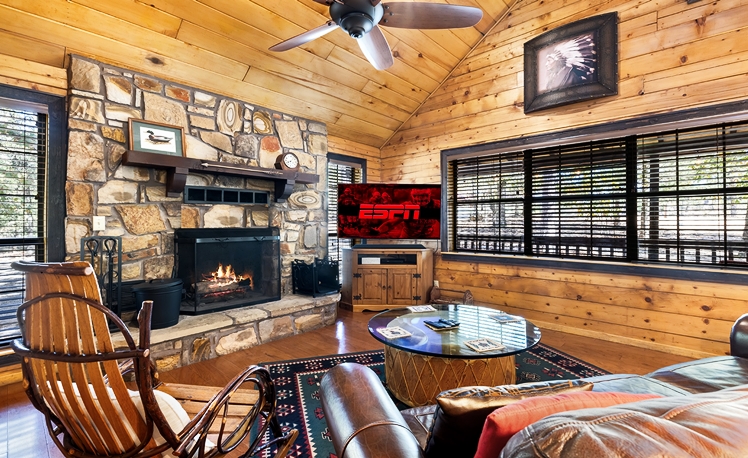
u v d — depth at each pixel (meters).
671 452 0.43
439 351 1.84
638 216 3.25
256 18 2.89
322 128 4.25
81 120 2.61
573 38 3.38
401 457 0.78
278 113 3.82
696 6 2.84
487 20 3.89
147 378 0.93
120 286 2.67
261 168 3.39
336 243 4.81
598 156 3.46
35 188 2.55
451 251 4.53
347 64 3.65
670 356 2.89
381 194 4.44
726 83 2.73
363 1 1.83
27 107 2.46
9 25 2.29
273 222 3.79
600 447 0.45
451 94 4.38
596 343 3.22
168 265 3.05
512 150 3.94
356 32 1.99
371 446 0.82
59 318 0.92
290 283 3.92
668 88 2.97
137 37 2.69
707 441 0.46
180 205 3.13
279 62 3.34
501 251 4.14
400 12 2.07
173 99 3.05
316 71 3.59
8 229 2.46
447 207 4.50
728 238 2.85
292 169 3.74
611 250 3.39
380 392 1.10
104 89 2.70
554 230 3.74
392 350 2.23
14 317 2.48
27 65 2.45
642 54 3.09
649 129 3.08
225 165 3.14
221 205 3.41
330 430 0.98
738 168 2.80
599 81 3.25
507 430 0.67
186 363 2.71
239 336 3.03
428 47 3.87
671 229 3.10
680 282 2.94
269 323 3.24
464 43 4.03
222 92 3.37
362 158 4.94
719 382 1.42
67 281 0.89
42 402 1.06
